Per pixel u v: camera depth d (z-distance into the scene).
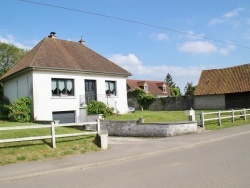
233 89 37.00
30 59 25.52
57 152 11.77
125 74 29.84
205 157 10.03
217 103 38.59
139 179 7.52
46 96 24.06
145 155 11.46
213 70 42.56
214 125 20.45
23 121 22.97
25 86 24.83
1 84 33.69
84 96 26.47
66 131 15.30
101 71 27.62
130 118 23.70
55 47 28.42
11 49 40.25
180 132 17.05
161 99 43.78
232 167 8.18
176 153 11.55
